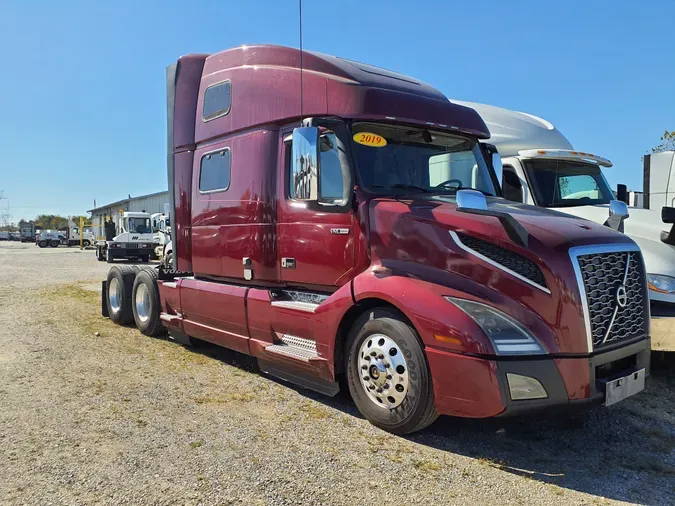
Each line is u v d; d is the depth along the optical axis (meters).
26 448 3.77
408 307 3.85
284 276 5.25
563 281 3.60
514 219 3.69
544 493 3.31
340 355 4.57
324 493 3.21
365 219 4.44
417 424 3.93
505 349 3.51
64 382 5.33
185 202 6.75
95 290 12.99
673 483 3.50
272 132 5.43
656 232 6.06
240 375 5.77
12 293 12.27
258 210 5.43
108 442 3.89
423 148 5.04
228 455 3.71
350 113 4.66
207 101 6.41
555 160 7.56
